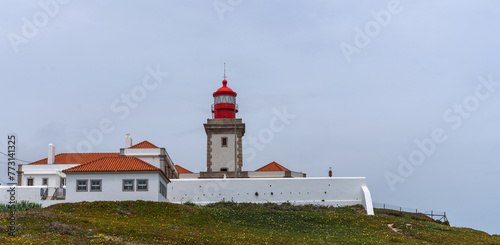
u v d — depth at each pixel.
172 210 64.06
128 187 67.56
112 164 69.25
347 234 59.59
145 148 82.50
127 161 70.19
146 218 60.62
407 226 64.75
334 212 75.00
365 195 77.00
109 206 62.94
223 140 91.69
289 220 65.12
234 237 54.44
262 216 65.88
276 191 79.31
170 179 79.88
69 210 61.41
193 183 79.19
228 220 63.44
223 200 78.88
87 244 45.78
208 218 63.09
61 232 49.84
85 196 67.31
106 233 51.12
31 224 52.06
